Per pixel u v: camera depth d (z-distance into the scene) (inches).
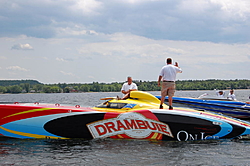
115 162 273.9
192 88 4869.6
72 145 329.4
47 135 358.3
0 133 360.2
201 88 4845.0
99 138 357.7
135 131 358.0
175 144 340.2
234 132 368.2
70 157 287.0
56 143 337.1
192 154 301.0
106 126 358.3
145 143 341.7
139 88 4375.0
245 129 369.1
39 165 264.8
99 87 6501.0
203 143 346.9
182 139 360.2
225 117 386.9
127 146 327.3
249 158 289.1
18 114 359.3
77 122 358.0
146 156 292.2
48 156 289.6
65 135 357.7
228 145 339.0
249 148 325.7
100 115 358.9
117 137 359.3
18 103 396.8
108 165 266.2
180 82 5000.0
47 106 373.1
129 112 361.1
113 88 6574.8
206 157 291.6
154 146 329.4
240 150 317.1
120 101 377.1
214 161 279.7
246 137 382.0
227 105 547.8
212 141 357.7
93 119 358.0
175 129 359.6
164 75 380.8
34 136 358.6
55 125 357.4
